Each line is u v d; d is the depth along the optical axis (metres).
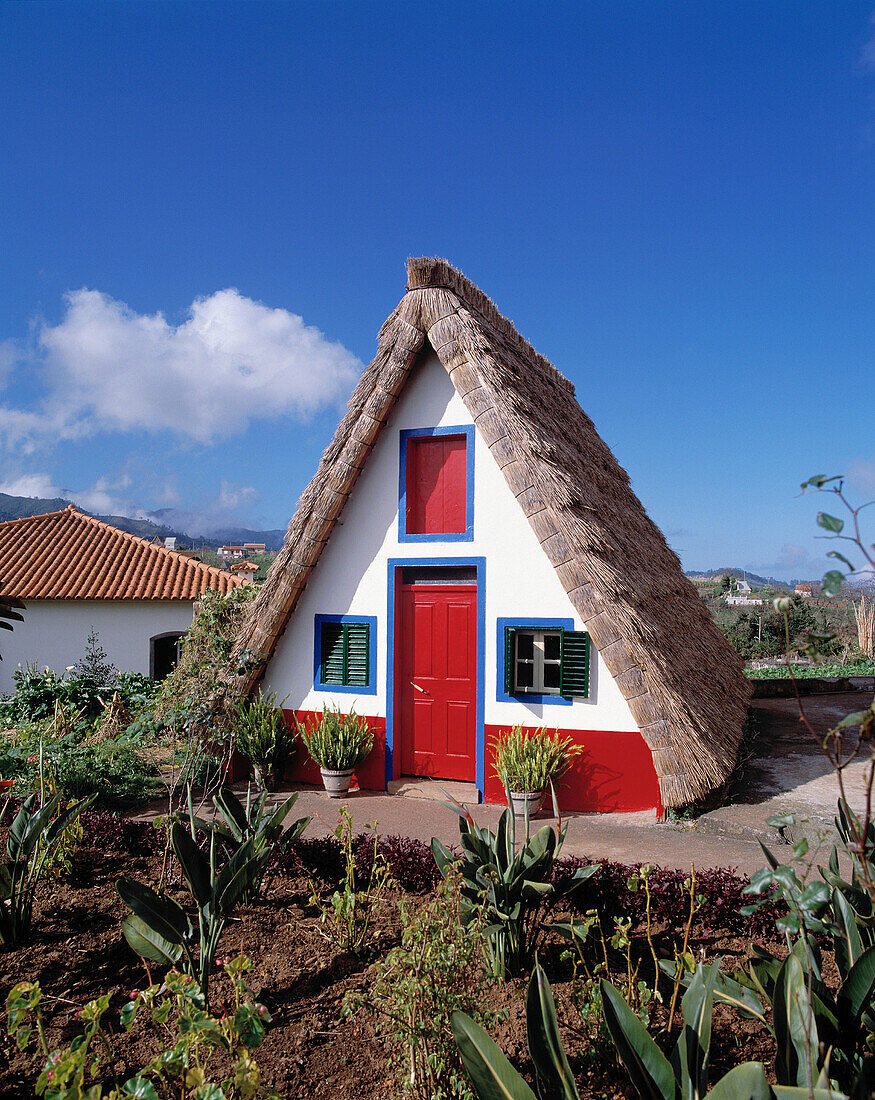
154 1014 3.00
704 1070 2.84
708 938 4.79
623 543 9.58
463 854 5.85
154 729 10.41
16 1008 3.10
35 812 5.55
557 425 10.46
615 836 7.22
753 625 17.34
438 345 8.91
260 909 5.47
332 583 9.73
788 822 3.39
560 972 4.48
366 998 3.71
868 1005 3.08
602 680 8.34
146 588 23.84
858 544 2.56
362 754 9.13
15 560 25.31
